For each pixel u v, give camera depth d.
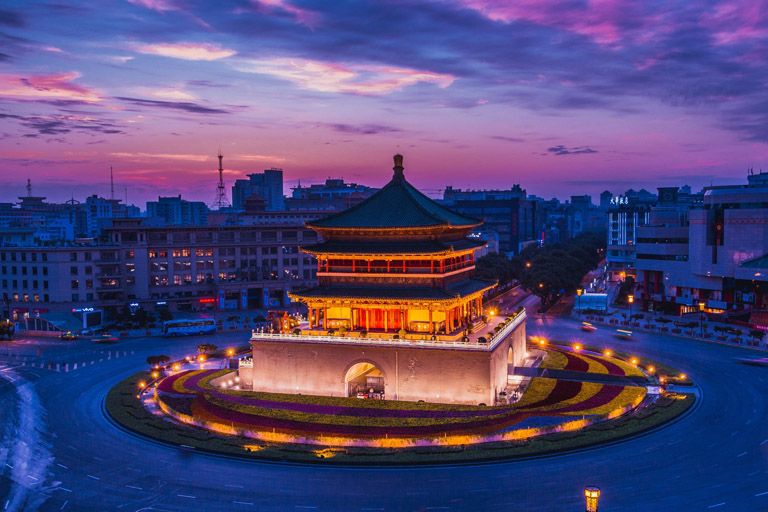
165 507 51.28
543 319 150.50
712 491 51.62
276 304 174.62
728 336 121.00
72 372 99.88
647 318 146.75
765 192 132.12
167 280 161.62
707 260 140.50
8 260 151.50
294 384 83.94
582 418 68.81
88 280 149.50
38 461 61.59
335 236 87.62
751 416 70.81
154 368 99.06
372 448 63.28
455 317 86.81
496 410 72.69
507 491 52.88
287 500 52.16
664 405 74.44
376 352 80.19
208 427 70.62
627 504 49.84
